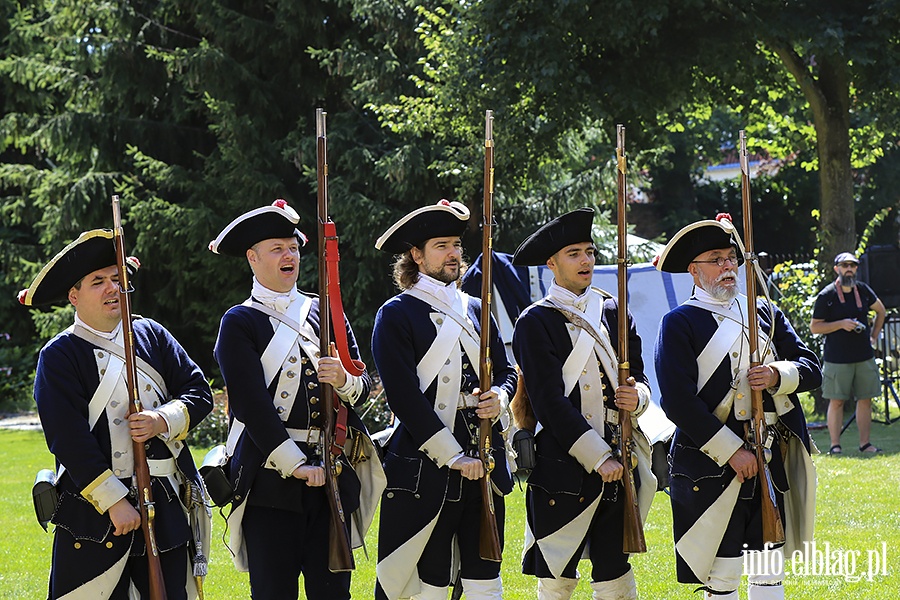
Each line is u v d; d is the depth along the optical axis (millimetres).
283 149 37344
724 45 30250
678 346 10547
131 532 8867
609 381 10602
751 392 10367
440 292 10414
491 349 10555
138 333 9336
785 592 12562
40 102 51719
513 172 34812
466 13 31422
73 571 8750
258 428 9477
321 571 9750
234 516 9719
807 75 31891
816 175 66188
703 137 71750
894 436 25219
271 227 9906
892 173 63406
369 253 36062
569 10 29500
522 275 22531
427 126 33938
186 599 9211
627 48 31031
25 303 9016
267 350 9742
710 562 10352
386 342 10156
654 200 75562
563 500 10453
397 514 10125
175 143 40531
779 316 11094
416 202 36938
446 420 10188
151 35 39844
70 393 8797
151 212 37062
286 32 37062
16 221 47125
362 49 36812
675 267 10938
